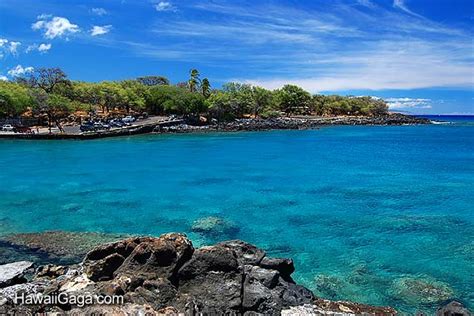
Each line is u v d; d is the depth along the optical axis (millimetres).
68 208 28062
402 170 46875
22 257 18656
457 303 13289
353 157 59094
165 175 41906
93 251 14234
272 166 49125
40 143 72688
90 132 82375
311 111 187750
